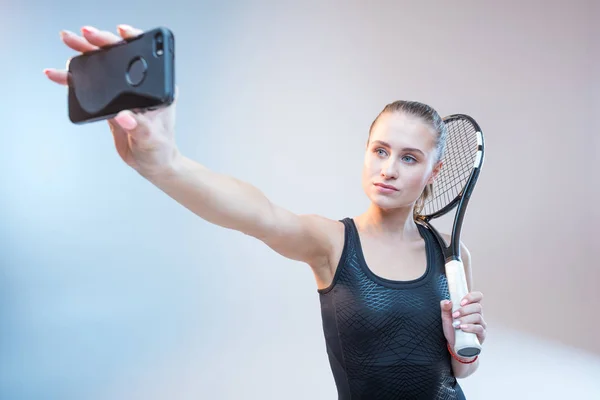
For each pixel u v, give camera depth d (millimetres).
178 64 3373
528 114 3486
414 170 1236
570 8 3523
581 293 3404
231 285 3281
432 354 1244
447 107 3453
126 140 860
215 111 3377
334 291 1260
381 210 1305
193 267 3285
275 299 3281
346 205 3375
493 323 3357
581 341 3361
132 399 3201
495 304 3381
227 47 3400
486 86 3471
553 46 3512
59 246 3281
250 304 3275
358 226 1319
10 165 3303
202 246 3301
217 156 3361
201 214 1007
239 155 3369
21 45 3355
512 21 3504
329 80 3414
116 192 3320
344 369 1269
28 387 3180
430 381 1252
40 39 3365
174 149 934
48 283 3254
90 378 3201
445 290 1289
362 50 3434
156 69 705
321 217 1292
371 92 3420
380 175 1238
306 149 3383
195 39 3395
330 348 1296
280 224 1142
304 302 3283
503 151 3467
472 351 1206
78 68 782
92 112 761
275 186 3363
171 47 707
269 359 3234
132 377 3217
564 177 3475
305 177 3375
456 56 3469
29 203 3291
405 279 1266
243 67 3400
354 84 3418
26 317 3225
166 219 3311
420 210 1470
